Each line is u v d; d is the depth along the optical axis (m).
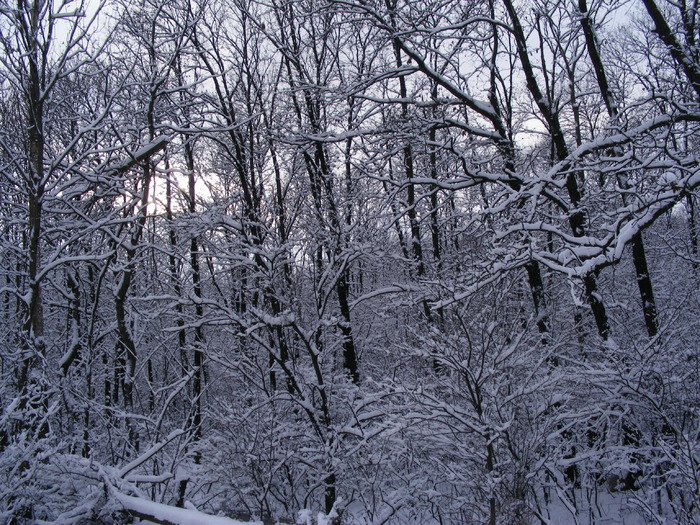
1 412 5.04
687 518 5.09
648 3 7.12
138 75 7.87
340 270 8.75
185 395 7.51
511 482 5.28
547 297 9.00
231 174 10.09
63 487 5.03
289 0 8.85
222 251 8.42
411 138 8.82
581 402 6.74
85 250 8.04
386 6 8.76
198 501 6.39
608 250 6.73
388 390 6.29
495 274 6.71
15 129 6.48
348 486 6.89
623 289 10.32
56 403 4.82
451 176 10.54
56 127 8.28
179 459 6.16
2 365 6.65
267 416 7.23
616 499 6.83
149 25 7.70
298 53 10.02
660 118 6.99
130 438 7.08
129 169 7.56
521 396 5.67
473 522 5.80
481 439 5.60
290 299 8.01
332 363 9.27
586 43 8.48
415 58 8.20
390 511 6.25
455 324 5.66
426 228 13.05
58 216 7.73
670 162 6.86
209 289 10.85
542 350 6.41
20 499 4.41
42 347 5.59
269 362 8.81
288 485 7.47
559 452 6.01
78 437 5.73
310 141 8.91
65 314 10.00
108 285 8.00
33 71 5.78
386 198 9.33
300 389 7.62
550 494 7.11
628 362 6.32
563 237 7.23
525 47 8.36
